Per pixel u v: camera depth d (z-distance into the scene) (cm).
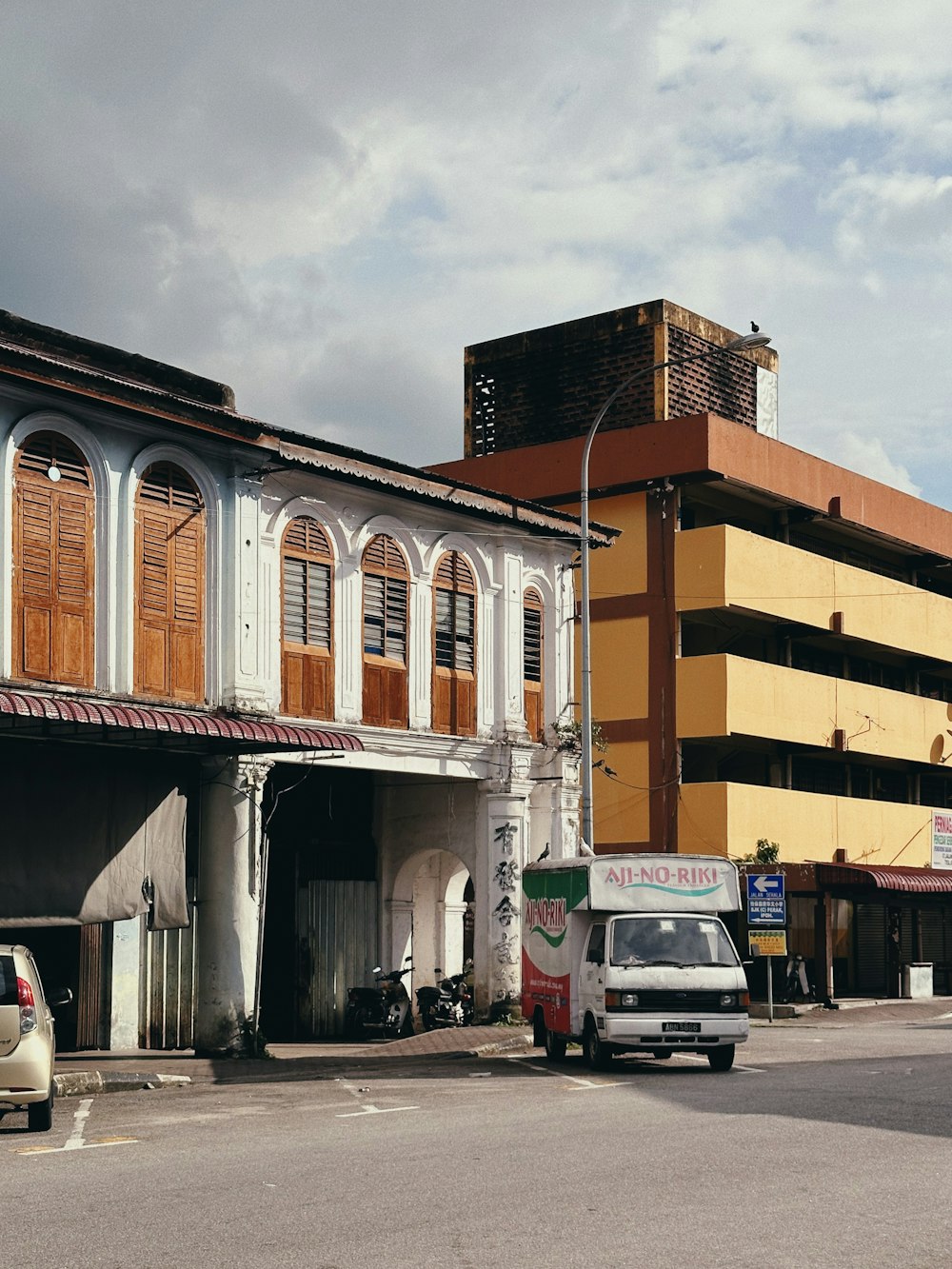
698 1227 860
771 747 4109
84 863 2020
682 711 3709
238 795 2241
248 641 2272
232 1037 2211
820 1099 1525
